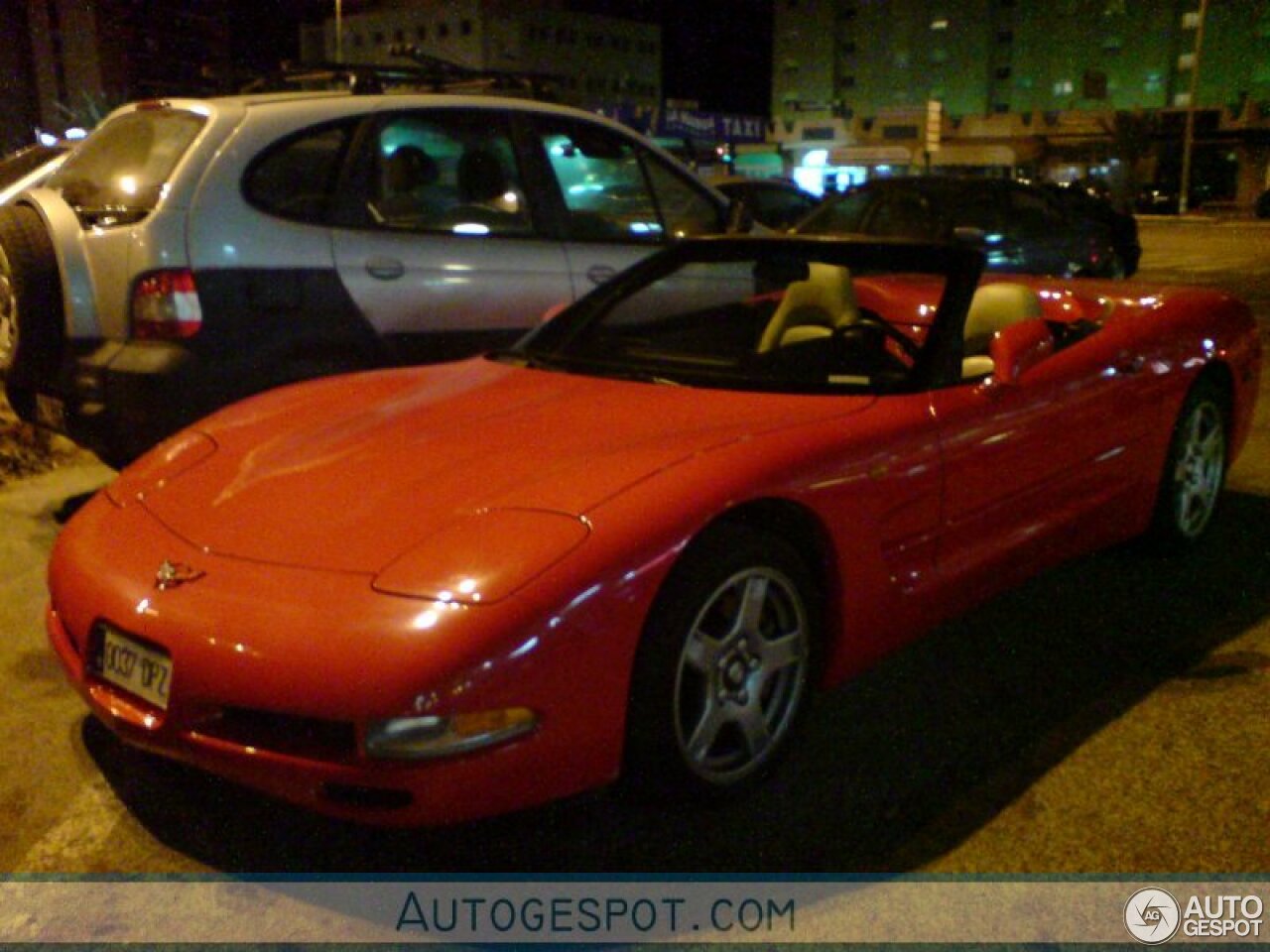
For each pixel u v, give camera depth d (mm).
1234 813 2730
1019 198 10172
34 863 2549
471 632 2223
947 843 2613
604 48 86625
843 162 65000
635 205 5645
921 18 66938
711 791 2660
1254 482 5641
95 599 2561
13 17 85500
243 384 4344
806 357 3520
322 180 4566
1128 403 3955
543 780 2330
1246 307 4805
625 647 2389
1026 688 3406
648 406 3139
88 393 4270
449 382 3508
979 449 3301
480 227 4988
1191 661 3586
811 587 2857
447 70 5863
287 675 2240
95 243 4305
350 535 2496
